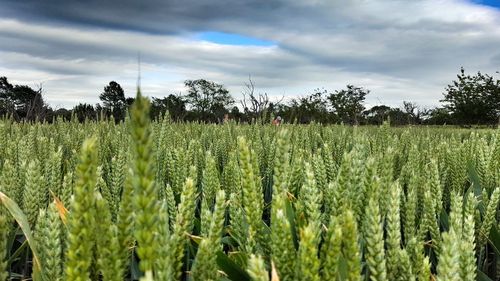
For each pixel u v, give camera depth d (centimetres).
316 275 93
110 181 261
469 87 4041
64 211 143
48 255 116
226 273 135
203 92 8100
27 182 178
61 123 583
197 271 111
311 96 4506
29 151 299
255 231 133
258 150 367
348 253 100
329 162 259
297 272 98
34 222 178
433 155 375
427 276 122
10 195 195
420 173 292
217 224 123
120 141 378
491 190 296
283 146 125
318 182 220
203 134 499
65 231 141
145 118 71
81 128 550
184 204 127
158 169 278
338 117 4522
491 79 4000
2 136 362
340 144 420
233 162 268
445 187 310
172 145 380
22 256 222
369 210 111
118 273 97
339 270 112
